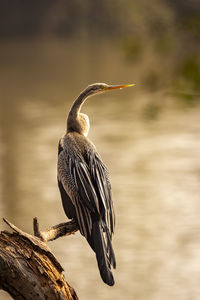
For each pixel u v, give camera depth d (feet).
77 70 193.26
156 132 104.17
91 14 262.47
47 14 272.72
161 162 84.69
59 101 138.31
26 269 14.52
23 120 118.21
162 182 74.79
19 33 276.62
